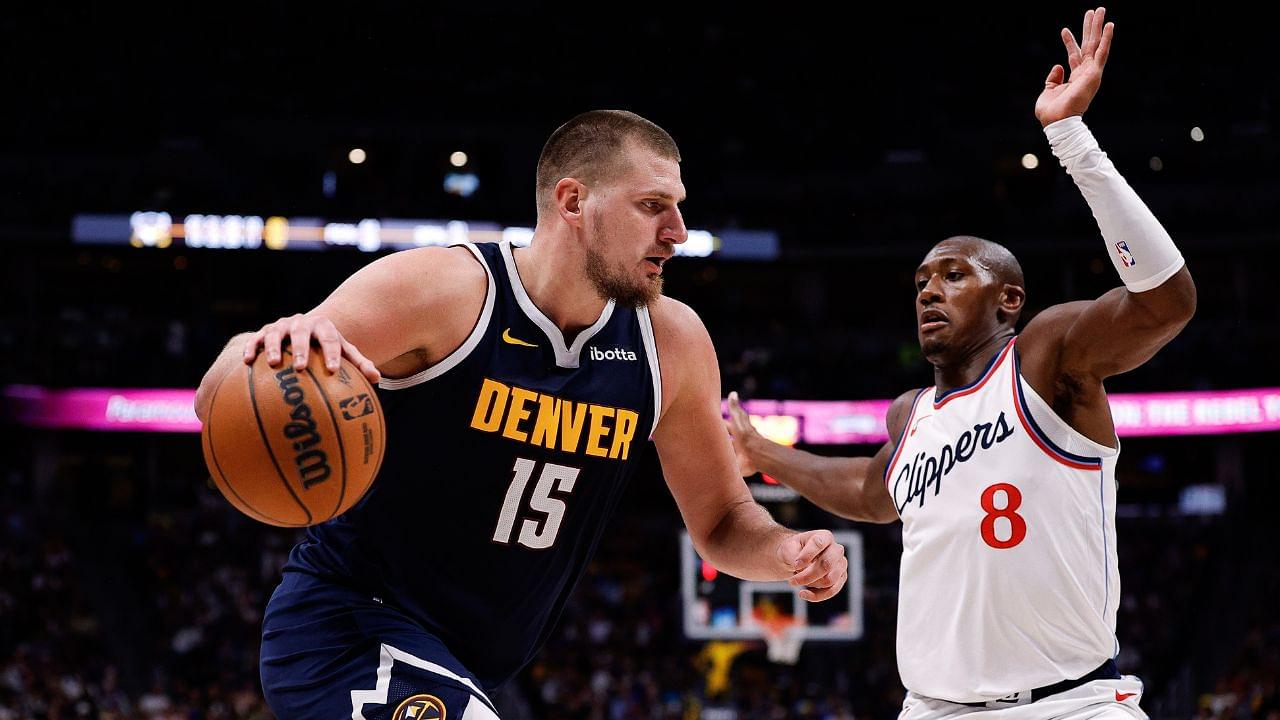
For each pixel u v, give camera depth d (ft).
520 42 88.07
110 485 78.02
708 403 10.68
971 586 11.29
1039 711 11.00
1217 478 78.18
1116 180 10.43
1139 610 66.44
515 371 9.27
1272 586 66.59
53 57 84.12
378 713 8.70
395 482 9.18
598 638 64.18
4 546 67.15
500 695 57.16
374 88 85.81
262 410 7.69
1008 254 12.53
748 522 10.67
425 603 9.37
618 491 10.09
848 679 61.57
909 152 88.48
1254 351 76.54
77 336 77.15
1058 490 11.10
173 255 82.58
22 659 57.11
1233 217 79.87
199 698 56.29
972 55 87.45
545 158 9.62
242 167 85.10
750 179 88.53
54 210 80.07
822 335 82.69
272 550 69.77
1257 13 81.56
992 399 11.55
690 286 89.25
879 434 75.31
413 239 80.18
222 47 85.35
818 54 89.40
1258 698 53.62
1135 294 10.36
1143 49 85.05
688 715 57.47
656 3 89.20
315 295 84.53
